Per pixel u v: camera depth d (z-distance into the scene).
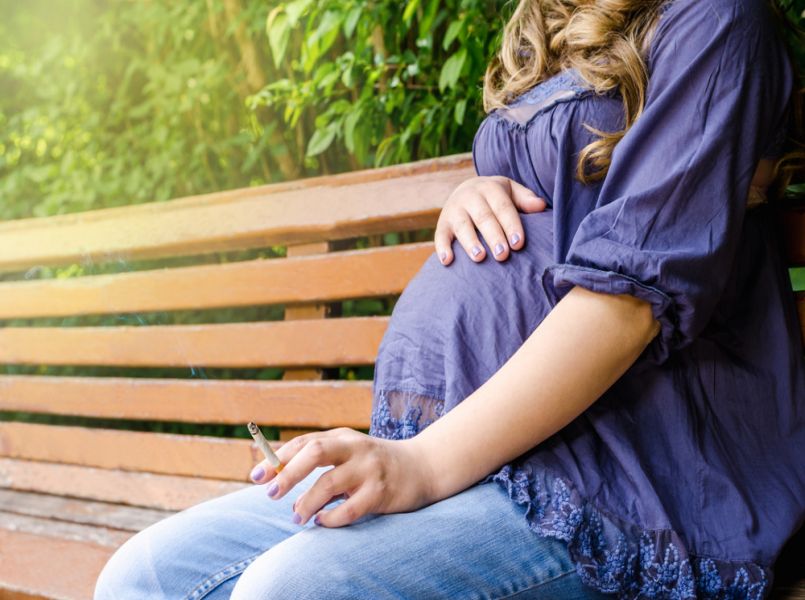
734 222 0.98
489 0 2.07
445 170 1.76
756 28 1.02
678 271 0.95
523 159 1.19
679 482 1.02
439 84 2.14
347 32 2.20
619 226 0.98
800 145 1.15
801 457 1.08
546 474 0.98
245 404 2.06
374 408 1.14
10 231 2.52
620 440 1.01
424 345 1.10
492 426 0.96
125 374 3.27
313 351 1.96
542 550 0.95
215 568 1.14
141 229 2.24
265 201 2.02
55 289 2.45
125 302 2.30
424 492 0.96
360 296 1.90
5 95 4.04
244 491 1.28
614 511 0.97
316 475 1.30
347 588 0.89
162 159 3.45
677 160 0.99
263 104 2.94
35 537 1.97
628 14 1.10
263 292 2.04
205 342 2.14
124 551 1.18
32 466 2.40
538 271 1.08
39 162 3.86
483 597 0.93
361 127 2.38
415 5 2.17
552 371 0.96
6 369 3.65
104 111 3.74
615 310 0.96
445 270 1.14
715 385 1.08
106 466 2.28
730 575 0.98
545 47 1.20
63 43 3.76
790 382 1.11
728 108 0.99
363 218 1.86
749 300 1.14
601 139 1.08
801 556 1.19
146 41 3.63
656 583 0.95
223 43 3.26
